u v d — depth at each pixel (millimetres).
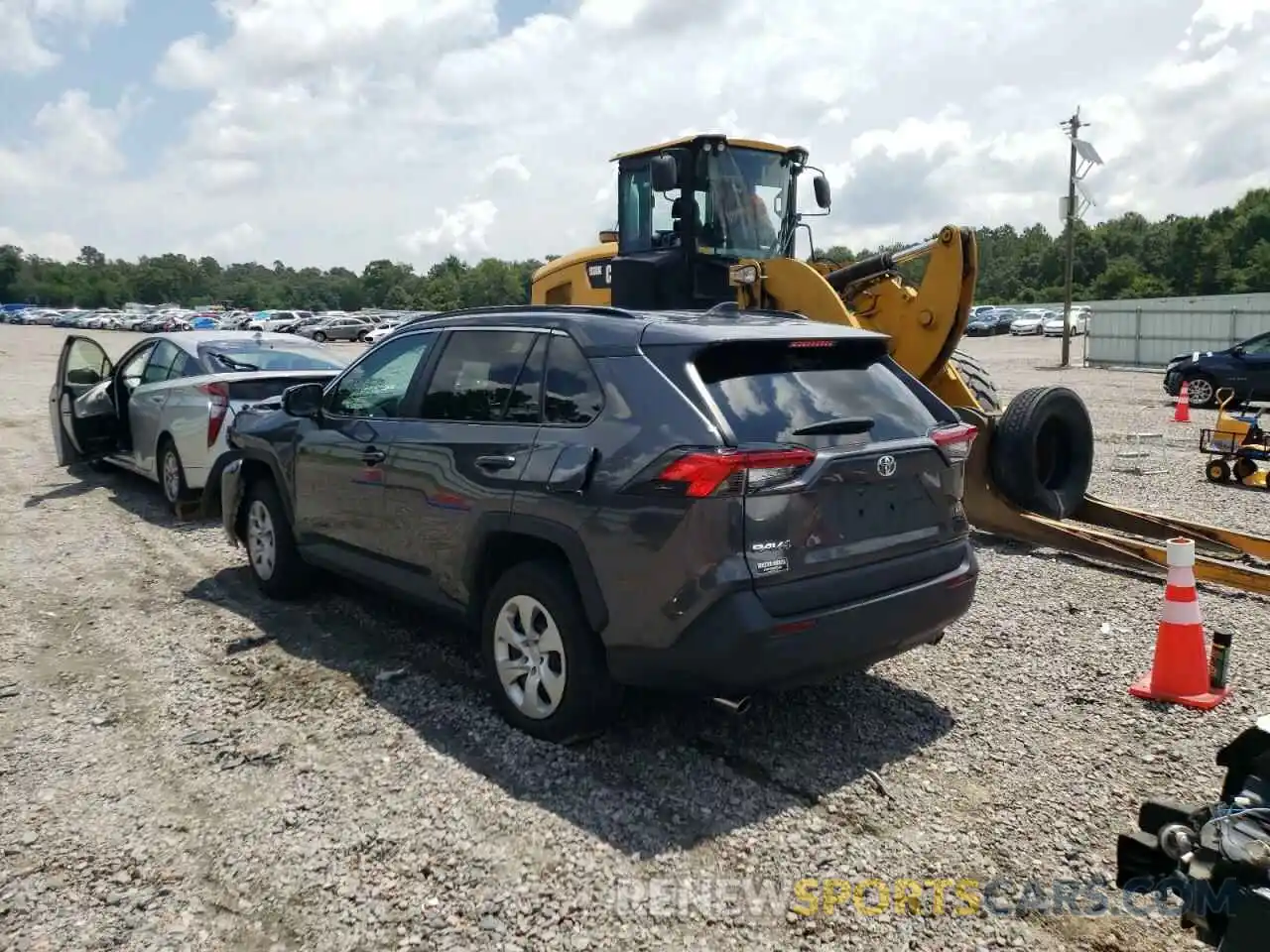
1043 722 4656
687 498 3777
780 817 3820
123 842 3678
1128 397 21406
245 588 6949
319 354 10180
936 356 8172
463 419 4918
